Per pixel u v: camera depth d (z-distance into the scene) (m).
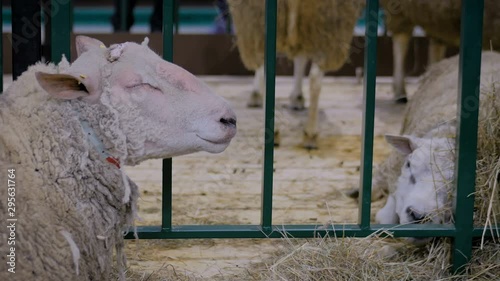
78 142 2.68
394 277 3.52
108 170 2.73
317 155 5.97
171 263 3.75
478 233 3.59
